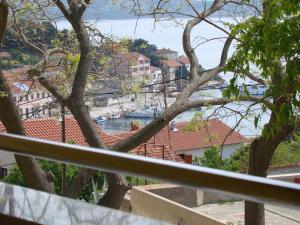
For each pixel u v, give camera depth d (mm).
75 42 11648
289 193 1763
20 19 11258
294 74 5941
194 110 10930
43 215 2744
